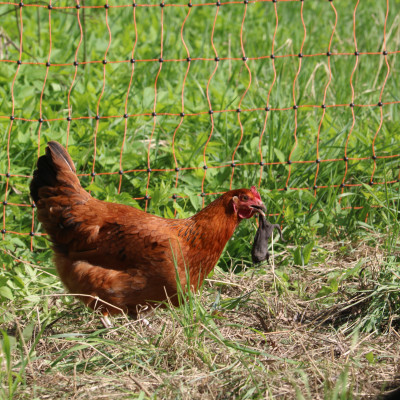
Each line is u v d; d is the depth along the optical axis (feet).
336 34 42.24
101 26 41.63
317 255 25.09
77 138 28.60
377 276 21.72
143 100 31.27
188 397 15.97
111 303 19.53
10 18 41.57
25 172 26.89
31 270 22.41
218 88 34.12
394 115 32.65
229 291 23.03
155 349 18.02
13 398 15.92
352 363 17.75
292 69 37.37
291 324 20.71
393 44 39.93
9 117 26.61
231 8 49.03
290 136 29.35
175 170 26.89
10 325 20.36
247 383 16.60
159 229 19.26
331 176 27.22
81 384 16.62
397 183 28.02
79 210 19.67
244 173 27.84
